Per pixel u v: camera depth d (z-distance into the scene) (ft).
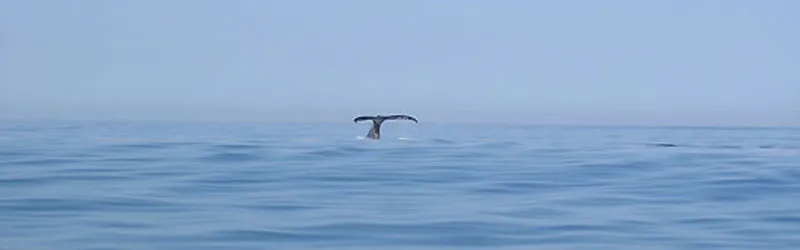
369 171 72.33
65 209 49.88
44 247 39.91
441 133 218.18
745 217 49.39
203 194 57.06
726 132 308.81
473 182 65.36
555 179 67.77
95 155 87.76
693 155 95.45
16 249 39.45
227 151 94.79
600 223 47.21
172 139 135.85
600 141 154.71
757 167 78.18
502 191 60.29
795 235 44.27
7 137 137.80
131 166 75.31
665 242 42.42
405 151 97.81
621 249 40.75
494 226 46.06
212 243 41.19
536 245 41.57
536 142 138.41
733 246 41.63
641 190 61.05
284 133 194.29
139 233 43.14
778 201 55.88
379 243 41.65
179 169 72.69
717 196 58.18
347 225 45.93
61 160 81.15
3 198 53.83
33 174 67.97
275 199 55.16
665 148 116.37
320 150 97.50
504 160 85.51
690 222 47.70
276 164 78.07
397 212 50.21
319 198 55.88
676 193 59.57
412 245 41.32
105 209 50.08
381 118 124.67
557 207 52.70
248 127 287.89
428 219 47.88
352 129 251.80
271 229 44.62
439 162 82.23
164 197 55.26
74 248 39.73
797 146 135.54
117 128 236.63
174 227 44.78
